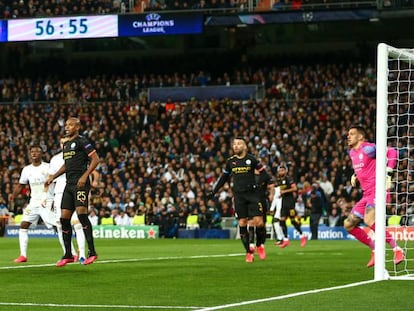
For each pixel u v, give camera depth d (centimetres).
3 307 1380
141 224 5672
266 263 2509
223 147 6097
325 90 6819
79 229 2534
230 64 7550
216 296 1540
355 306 1352
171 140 6569
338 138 6103
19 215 5953
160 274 2050
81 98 7419
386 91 1920
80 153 2242
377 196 1878
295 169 5888
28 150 6719
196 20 6462
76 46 7844
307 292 1567
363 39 7244
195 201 5650
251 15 6384
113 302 1447
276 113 6550
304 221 5341
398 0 6103
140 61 7744
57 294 1585
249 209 2570
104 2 6875
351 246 4028
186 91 7169
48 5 7006
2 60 7881
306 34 7362
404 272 2161
